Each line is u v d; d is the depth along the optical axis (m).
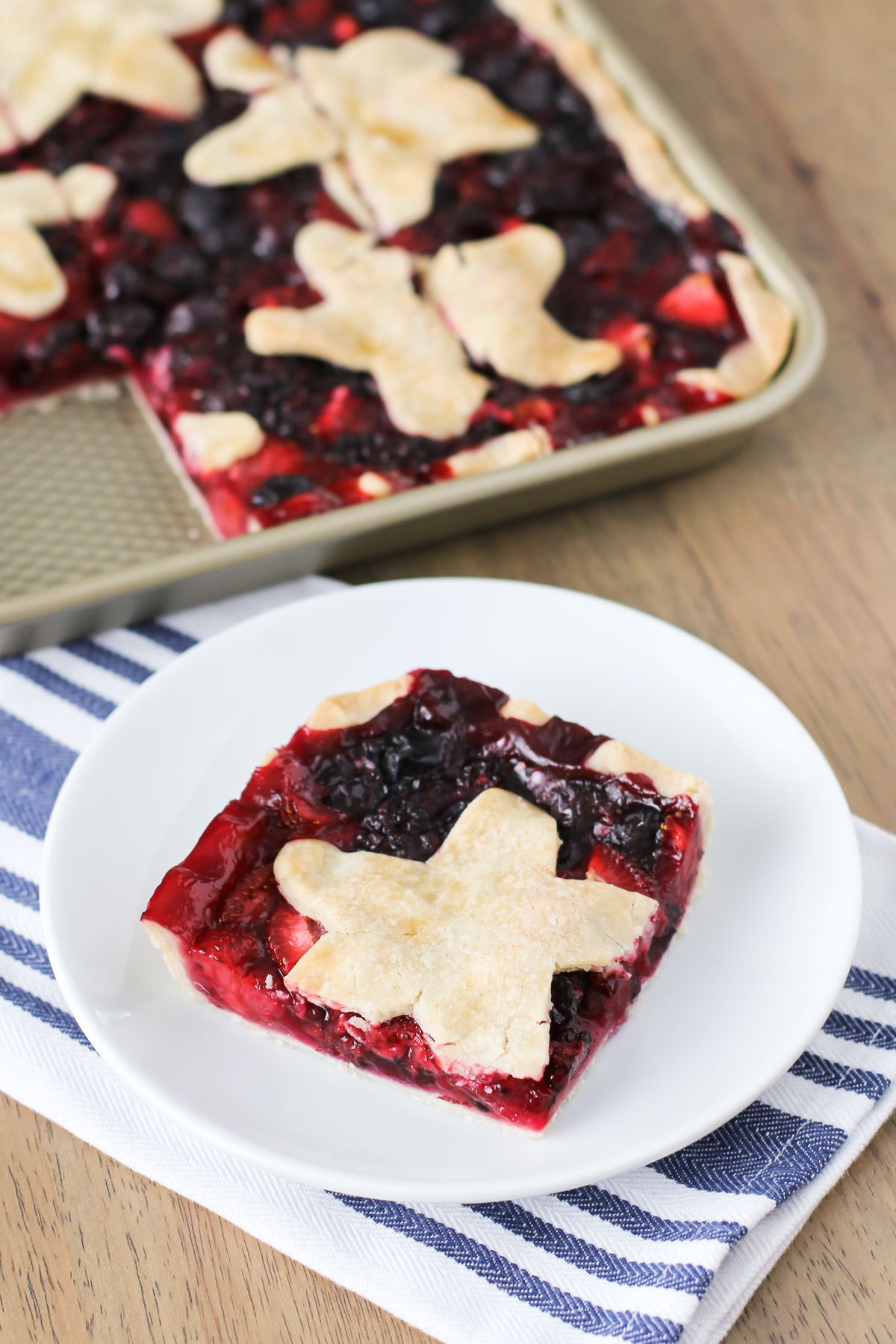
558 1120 0.66
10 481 0.86
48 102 0.94
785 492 0.85
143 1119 0.69
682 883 0.70
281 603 0.81
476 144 0.91
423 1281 0.66
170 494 0.86
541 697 0.75
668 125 0.91
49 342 0.89
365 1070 0.67
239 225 0.91
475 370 0.85
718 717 0.74
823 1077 0.69
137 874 0.71
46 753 0.77
